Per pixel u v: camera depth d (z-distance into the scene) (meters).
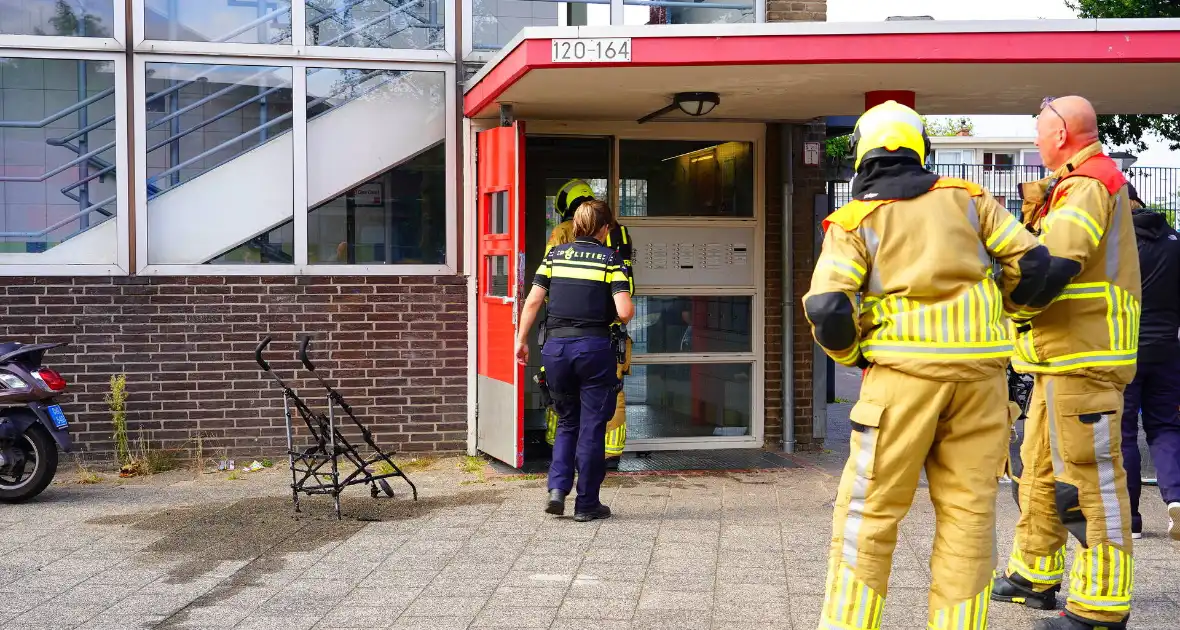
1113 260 4.38
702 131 8.79
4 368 6.92
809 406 8.96
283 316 8.24
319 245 8.34
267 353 8.23
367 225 8.40
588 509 6.44
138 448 8.09
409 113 8.43
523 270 7.66
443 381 8.46
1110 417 4.32
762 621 4.61
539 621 4.63
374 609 4.82
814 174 8.91
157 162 8.13
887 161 3.81
